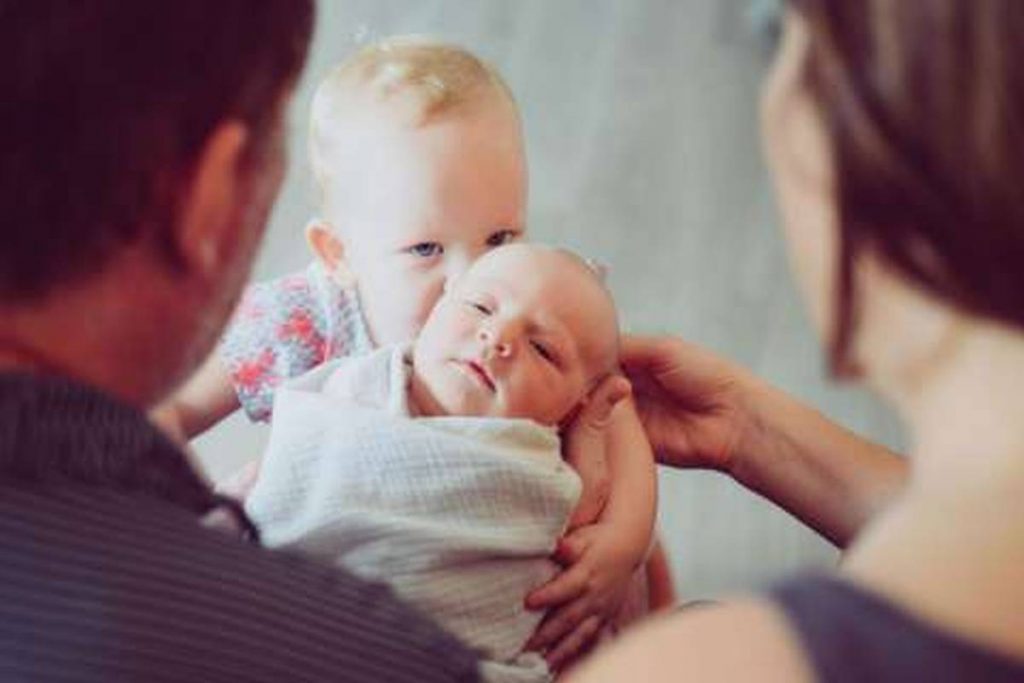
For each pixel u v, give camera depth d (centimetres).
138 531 69
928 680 48
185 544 70
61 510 67
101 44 64
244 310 157
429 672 77
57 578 66
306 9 73
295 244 290
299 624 72
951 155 49
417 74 154
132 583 67
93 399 69
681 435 139
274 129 74
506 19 377
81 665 65
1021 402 51
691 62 369
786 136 56
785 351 288
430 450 118
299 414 123
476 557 115
